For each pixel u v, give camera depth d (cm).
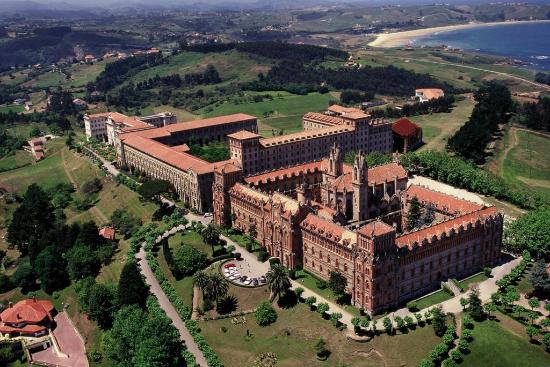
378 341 17850
